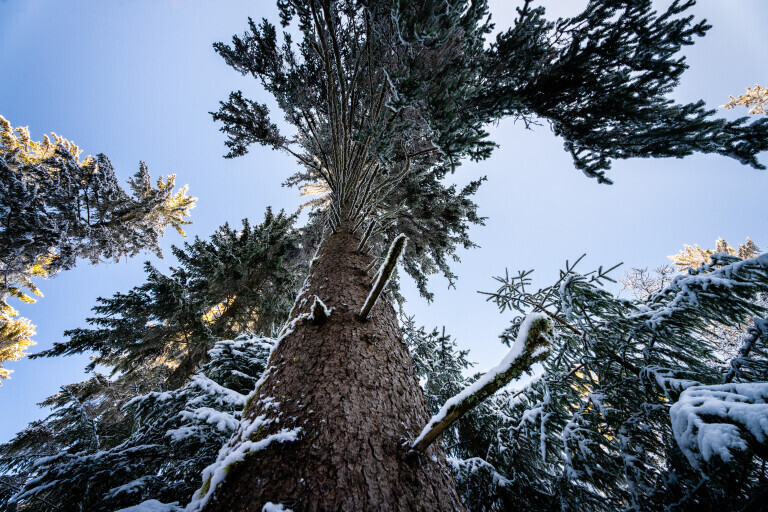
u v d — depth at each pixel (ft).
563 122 14.38
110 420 19.74
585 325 8.27
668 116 12.76
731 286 6.14
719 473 3.59
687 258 39.65
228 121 13.91
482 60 11.21
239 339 12.14
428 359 15.93
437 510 3.65
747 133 11.77
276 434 4.07
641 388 7.79
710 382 6.83
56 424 14.79
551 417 9.04
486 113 8.86
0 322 37.29
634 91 12.71
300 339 6.43
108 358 20.15
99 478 7.52
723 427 3.21
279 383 5.44
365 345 6.17
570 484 8.52
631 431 7.69
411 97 7.17
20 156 35.19
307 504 3.29
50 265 27.37
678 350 7.63
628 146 13.94
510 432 10.10
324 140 18.98
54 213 26.32
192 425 7.63
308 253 27.53
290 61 13.12
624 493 7.57
